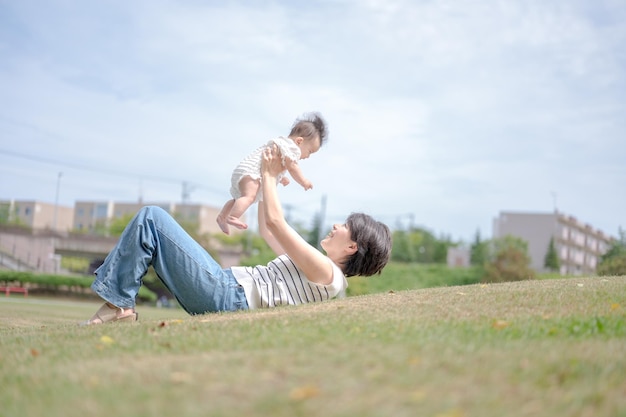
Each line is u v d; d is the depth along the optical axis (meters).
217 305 4.50
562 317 3.71
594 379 2.34
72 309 15.70
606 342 3.03
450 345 2.90
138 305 36.06
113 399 2.20
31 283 32.09
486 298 4.34
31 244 44.91
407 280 42.94
